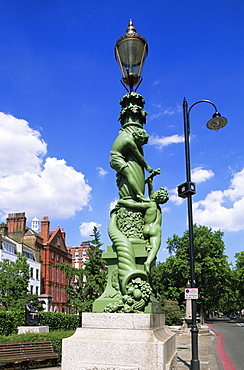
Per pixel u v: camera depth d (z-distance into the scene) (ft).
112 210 22.71
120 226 21.68
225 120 32.96
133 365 16.43
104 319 18.13
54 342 33.55
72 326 65.51
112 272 20.70
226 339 68.95
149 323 17.47
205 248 139.85
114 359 16.75
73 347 17.40
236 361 38.70
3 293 102.94
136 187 22.04
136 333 17.22
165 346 16.83
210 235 143.54
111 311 18.58
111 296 19.70
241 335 80.89
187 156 31.76
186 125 32.94
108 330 17.66
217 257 141.28
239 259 173.99
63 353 17.46
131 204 21.85
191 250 29.89
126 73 25.41
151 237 20.98
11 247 135.23
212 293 138.41
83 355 17.19
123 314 17.97
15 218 160.56
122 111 23.81
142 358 16.43
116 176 23.61
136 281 19.29
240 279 166.71
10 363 30.01
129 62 25.29
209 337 73.15
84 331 18.02
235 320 200.95
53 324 58.44
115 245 20.70
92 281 73.77
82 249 236.22
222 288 141.49
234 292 170.81
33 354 29.68
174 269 140.36
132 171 22.35
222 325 138.31
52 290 165.58
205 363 36.09
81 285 76.13
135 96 24.06
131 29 25.29
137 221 21.57
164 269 143.33
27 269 107.96
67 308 178.81
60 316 61.31
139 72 25.58
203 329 79.66
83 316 18.54
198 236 145.48
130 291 19.02
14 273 105.29
